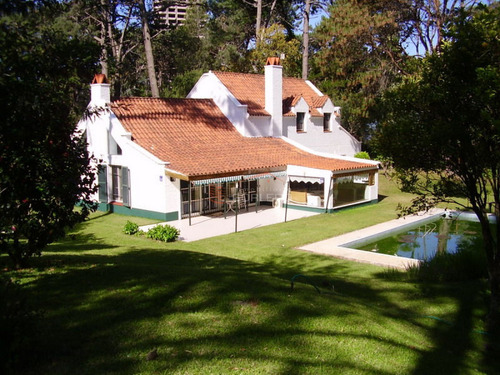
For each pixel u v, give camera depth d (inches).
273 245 767.1
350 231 884.0
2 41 283.3
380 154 406.3
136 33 1942.7
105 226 906.1
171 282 366.0
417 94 355.9
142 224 926.4
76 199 386.6
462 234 882.1
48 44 306.7
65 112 359.9
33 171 349.1
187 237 821.2
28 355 228.5
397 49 1563.7
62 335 259.0
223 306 319.6
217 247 745.0
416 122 361.7
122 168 1027.9
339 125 1556.3
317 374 239.0
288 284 393.4
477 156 333.4
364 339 291.3
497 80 293.3
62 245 697.6
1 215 354.0
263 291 358.3
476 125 327.9
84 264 433.7
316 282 489.1
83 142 399.2
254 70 1947.6
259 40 1941.4
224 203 1047.6
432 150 349.7
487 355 310.7
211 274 406.6
